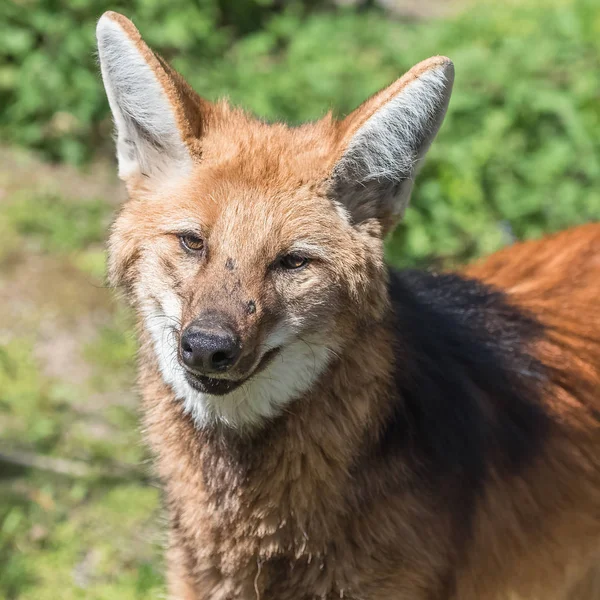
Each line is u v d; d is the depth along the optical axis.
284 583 5.87
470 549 6.07
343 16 17.34
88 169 14.01
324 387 5.59
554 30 14.88
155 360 5.86
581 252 7.30
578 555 6.66
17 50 14.52
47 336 10.84
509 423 6.20
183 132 5.71
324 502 5.66
